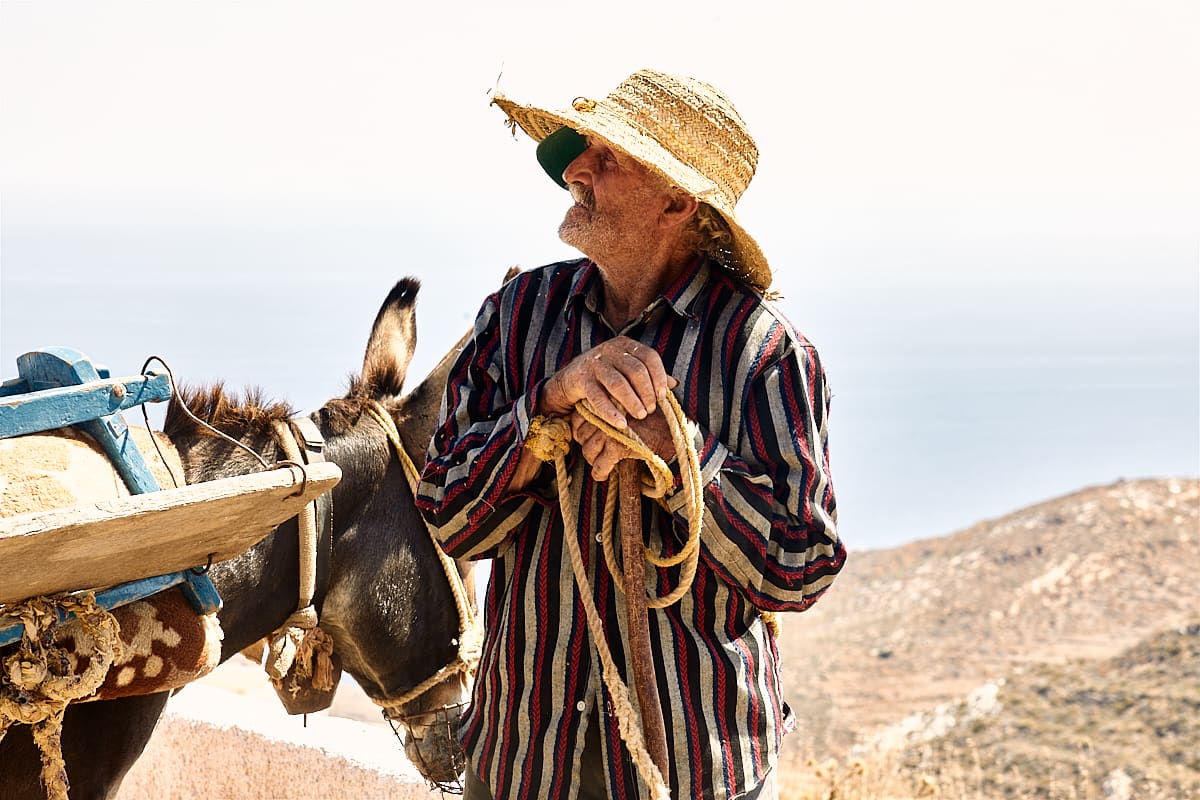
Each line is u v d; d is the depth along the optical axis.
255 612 3.22
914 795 8.55
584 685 2.80
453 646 3.72
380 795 4.52
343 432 3.55
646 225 2.81
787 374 2.80
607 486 2.80
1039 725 19.12
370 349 3.84
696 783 2.74
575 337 2.91
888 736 20.77
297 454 3.35
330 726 5.00
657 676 2.75
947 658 31.52
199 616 2.89
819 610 38.16
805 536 2.75
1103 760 17.06
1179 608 34.97
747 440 2.77
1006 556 39.91
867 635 34.62
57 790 2.61
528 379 2.92
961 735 19.41
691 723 2.74
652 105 2.77
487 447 2.77
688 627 2.80
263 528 2.77
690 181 2.68
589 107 2.76
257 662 3.78
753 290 2.91
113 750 2.99
